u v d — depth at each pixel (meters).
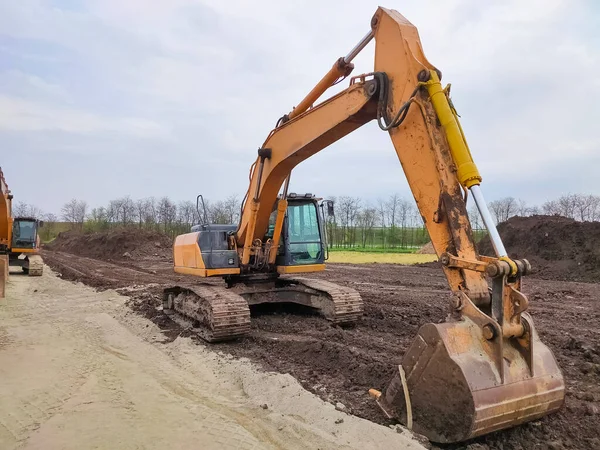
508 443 4.14
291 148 7.32
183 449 4.38
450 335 4.02
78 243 46.47
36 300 13.91
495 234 4.20
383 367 6.05
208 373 6.68
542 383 4.11
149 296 13.79
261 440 4.56
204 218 10.38
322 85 6.81
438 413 4.00
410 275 19.41
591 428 4.44
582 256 18.02
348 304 8.77
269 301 9.70
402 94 5.03
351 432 4.47
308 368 6.53
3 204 18.02
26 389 6.02
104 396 5.78
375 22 5.46
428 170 4.75
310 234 9.88
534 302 11.81
